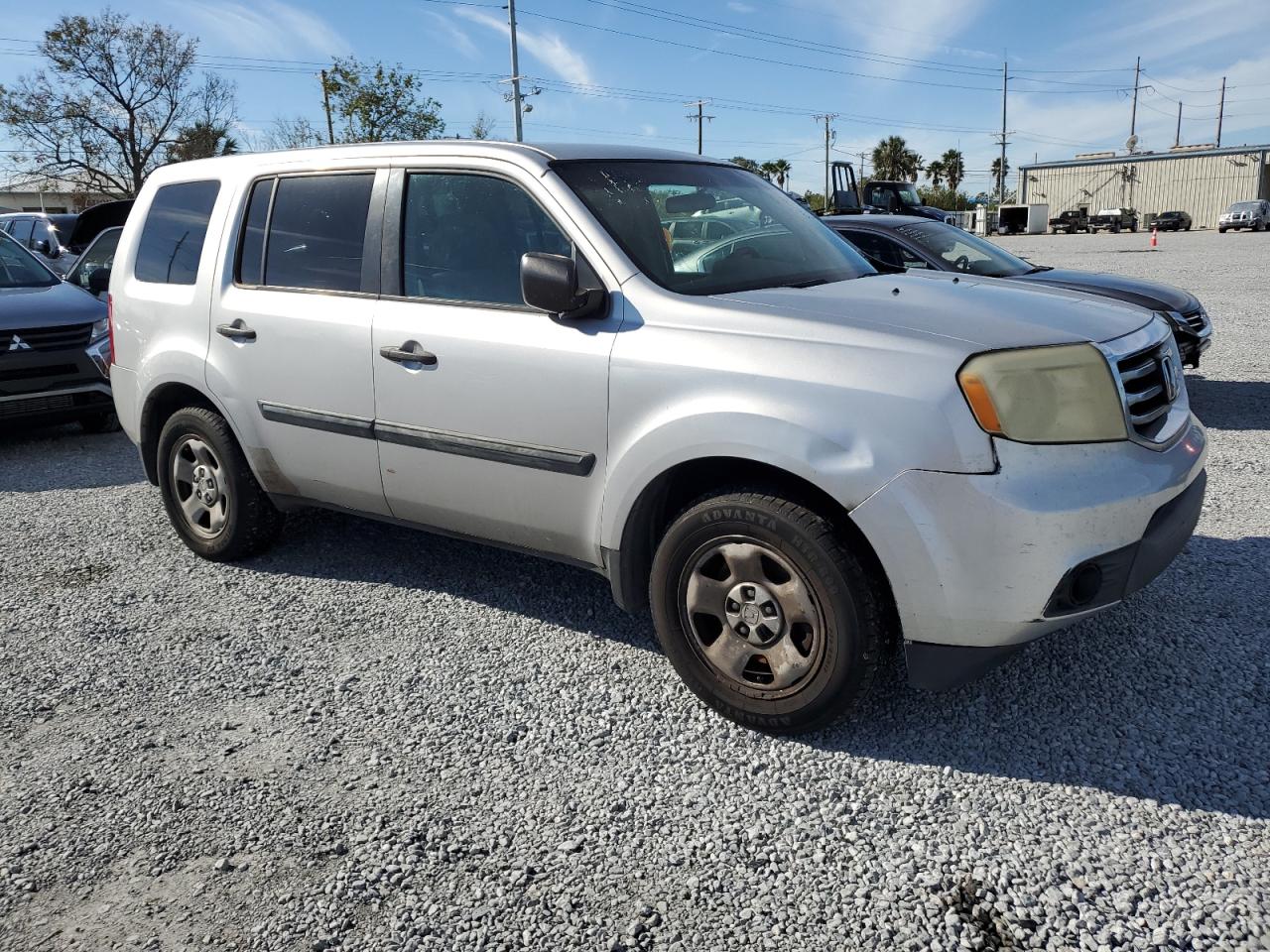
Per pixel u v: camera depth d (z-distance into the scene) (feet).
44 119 131.44
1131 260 82.58
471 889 8.12
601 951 7.41
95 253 35.12
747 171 14.58
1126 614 12.52
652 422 10.19
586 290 10.68
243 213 14.43
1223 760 9.44
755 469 10.07
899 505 8.89
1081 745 9.80
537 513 11.54
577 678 11.57
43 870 8.49
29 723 10.93
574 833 8.80
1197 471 10.22
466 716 10.82
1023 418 8.84
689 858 8.43
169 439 15.62
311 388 13.28
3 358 23.09
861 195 73.36
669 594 10.52
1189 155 191.31
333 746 10.30
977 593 8.87
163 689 11.61
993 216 184.55
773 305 10.21
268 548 15.93
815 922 7.64
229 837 8.86
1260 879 7.84
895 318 9.72
